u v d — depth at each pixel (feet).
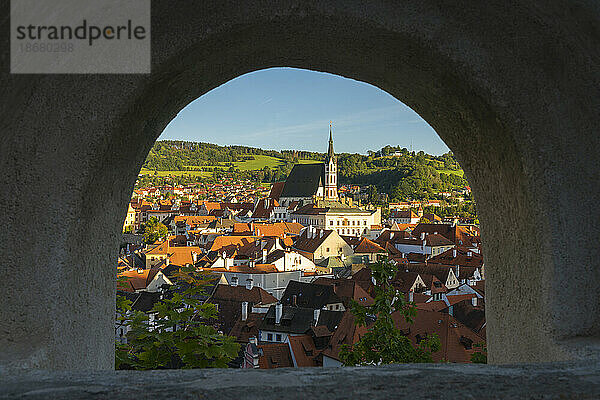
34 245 6.50
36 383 4.84
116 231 8.50
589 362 5.65
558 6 6.24
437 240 235.40
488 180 8.76
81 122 6.61
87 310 7.41
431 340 17.47
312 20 6.93
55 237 6.56
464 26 7.00
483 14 6.85
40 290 6.47
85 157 6.63
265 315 99.81
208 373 5.15
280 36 7.45
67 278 6.68
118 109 6.69
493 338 9.04
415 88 8.80
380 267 17.54
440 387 4.85
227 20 6.75
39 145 6.50
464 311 92.43
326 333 78.38
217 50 7.33
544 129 7.07
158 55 6.66
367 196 515.50
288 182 396.78
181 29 6.68
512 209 7.98
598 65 6.59
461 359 64.08
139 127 7.69
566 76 6.89
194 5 6.56
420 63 7.66
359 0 6.88
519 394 4.73
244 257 195.21
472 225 340.80
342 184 590.14
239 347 10.35
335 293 113.19
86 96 6.60
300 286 116.98
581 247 7.04
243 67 8.66
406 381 4.97
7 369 5.49
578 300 6.98
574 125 7.05
